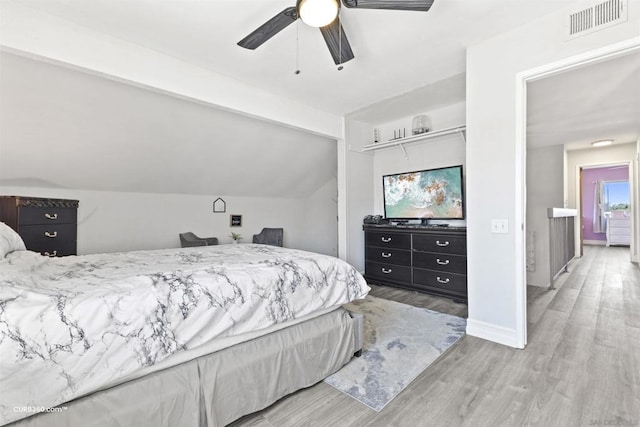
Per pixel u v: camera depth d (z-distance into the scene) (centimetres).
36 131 269
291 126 368
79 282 142
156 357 127
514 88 230
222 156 399
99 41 223
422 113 421
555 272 430
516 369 201
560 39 209
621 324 271
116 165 338
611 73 280
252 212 517
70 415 110
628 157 587
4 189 303
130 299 126
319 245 616
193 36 231
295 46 246
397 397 174
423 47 253
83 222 350
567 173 650
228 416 148
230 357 153
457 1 198
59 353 107
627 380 184
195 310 140
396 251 408
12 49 190
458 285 347
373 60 273
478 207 253
